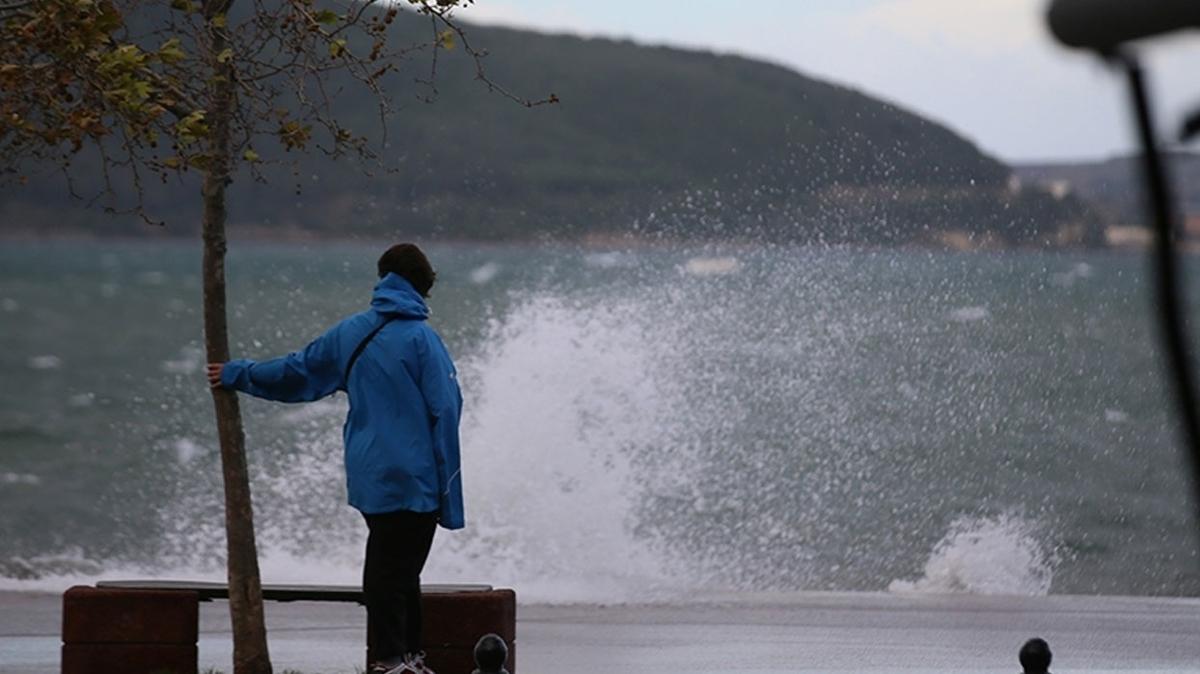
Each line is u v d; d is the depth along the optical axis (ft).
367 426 82.43
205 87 84.53
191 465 361.51
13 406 492.54
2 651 105.40
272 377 84.38
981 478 324.80
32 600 134.51
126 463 363.56
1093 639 117.08
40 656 103.14
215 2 84.23
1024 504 305.12
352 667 100.53
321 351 83.66
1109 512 302.04
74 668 90.58
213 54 83.20
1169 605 136.05
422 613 88.63
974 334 474.08
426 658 89.92
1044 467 345.72
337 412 378.32
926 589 191.21
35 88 79.46
